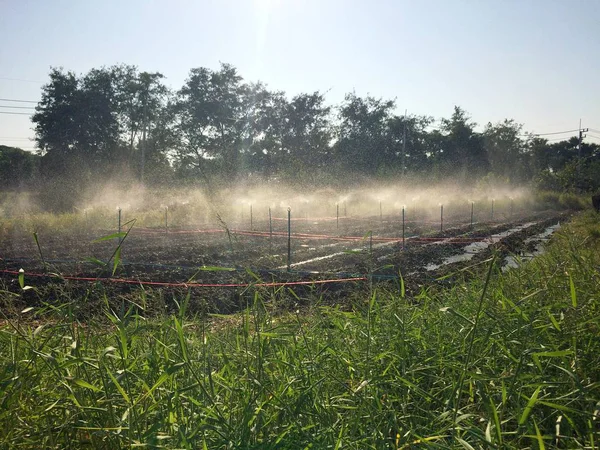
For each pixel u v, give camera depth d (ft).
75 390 10.80
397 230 71.41
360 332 15.43
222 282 33.55
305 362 12.61
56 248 50.85
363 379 12.17
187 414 10.80
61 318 14.52
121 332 11.07
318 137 190.90
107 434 9.61
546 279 18.33
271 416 10.58
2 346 13.34
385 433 10.53
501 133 226.38
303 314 19.80
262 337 13.57
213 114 176.96
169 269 38.22
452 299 19.65
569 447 10.20
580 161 176.76
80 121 154.71
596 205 92.89
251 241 56.54
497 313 15.05
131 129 168.86
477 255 42.37
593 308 15.40
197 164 165.58
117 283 31.27
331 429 10.50
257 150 179.52
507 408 11.69
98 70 160.56
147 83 164.86
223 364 13.29
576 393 11.69
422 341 14.60
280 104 191.21
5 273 34.78
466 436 10.84
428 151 213.05
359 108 203.72
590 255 21.33
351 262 42.27
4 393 10.53
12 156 160.56
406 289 28.91
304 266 40.01
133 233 63.67
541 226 75.20
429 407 12.19
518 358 13.17
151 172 155.33
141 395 10.59
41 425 10.30
